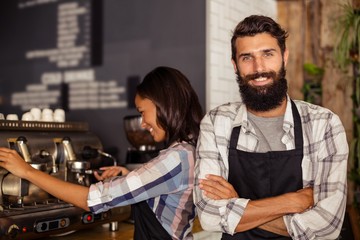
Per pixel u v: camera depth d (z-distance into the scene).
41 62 3.43
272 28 1.49
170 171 1.52
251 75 1.50
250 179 1.54
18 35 3.53
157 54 2.94
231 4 3.05
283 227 1.46
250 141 1.57
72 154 1.97
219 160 1.59
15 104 3.54
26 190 1.69
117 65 3.09
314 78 3.79
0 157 1.56
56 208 1.77
